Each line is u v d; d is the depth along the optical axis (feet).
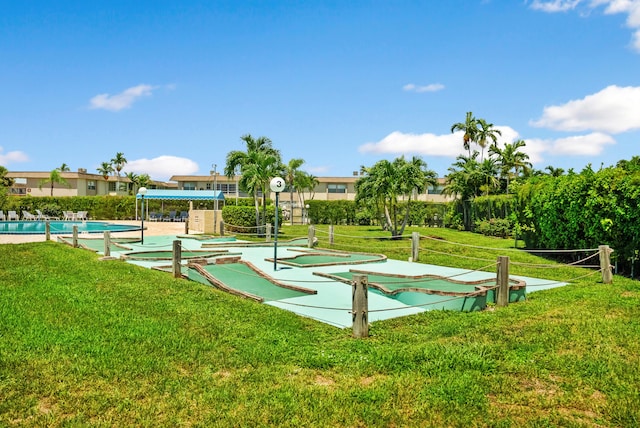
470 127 143.95
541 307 25.81
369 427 12.14
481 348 18.07
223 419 12.38
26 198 141.49
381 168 72.69
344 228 109.09
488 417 12.69
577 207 41.39
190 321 21.67
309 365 16.46
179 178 183.83
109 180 204.54
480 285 30.73
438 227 122.11
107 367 15.56
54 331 19.26
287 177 119.14
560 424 12.42
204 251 50.60
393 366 16.26
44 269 36.04
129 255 46.65
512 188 63.67
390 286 30.73
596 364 16.31
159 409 12.86
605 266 32.83
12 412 12.37
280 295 29.32
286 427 12.06
